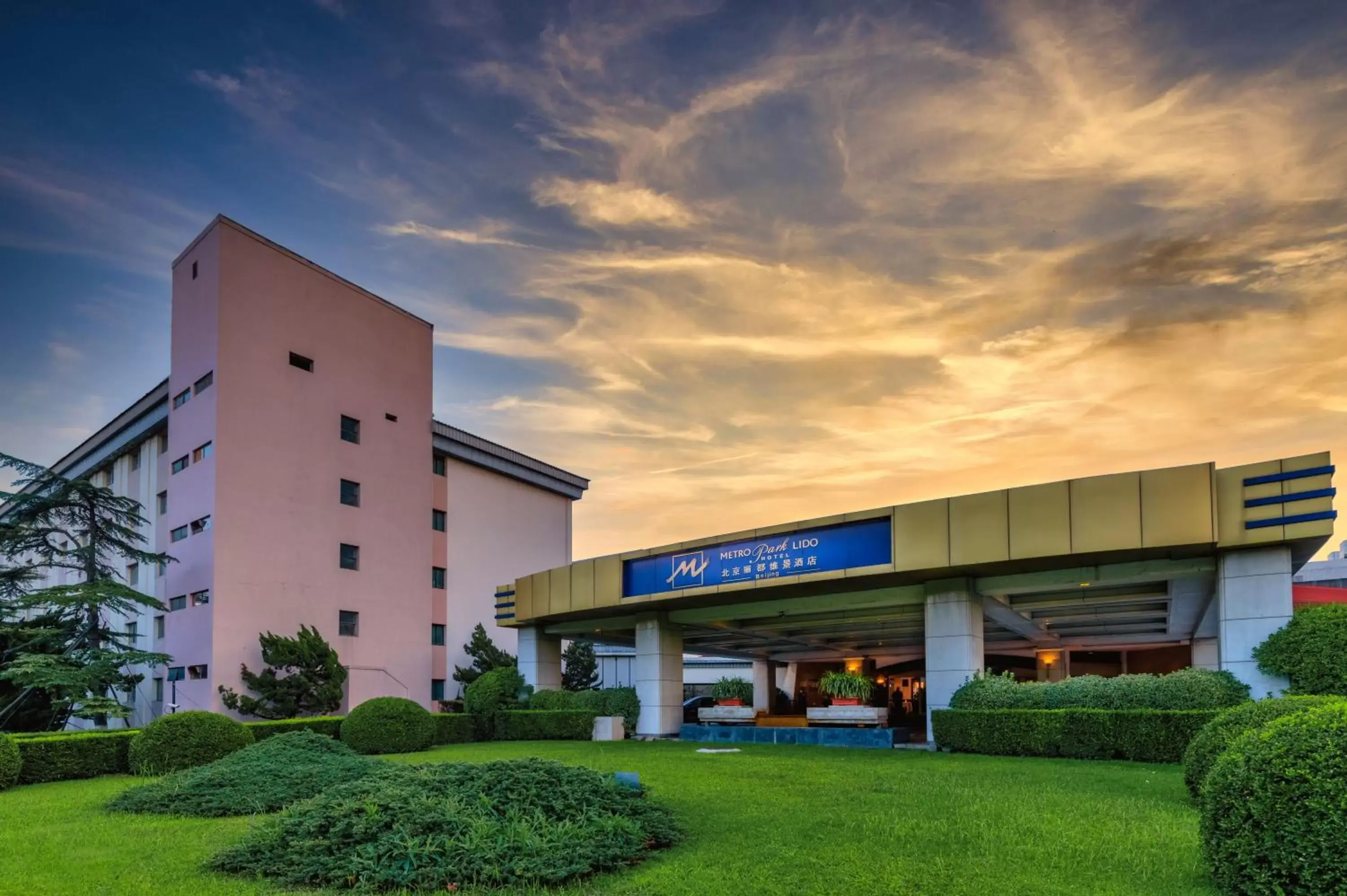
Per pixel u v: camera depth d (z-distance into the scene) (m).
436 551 40.25
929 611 20.77
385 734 23.06
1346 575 58.28
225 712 29.05
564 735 27.05
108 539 31.59
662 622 27.61
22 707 26.12
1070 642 32.47
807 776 14.33
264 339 32.62
